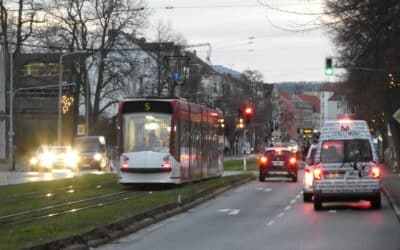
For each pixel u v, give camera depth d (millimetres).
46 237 17312
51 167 66562
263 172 52844
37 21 76938
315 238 19859
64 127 101812
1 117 72812
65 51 76500
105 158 74562
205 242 19281
